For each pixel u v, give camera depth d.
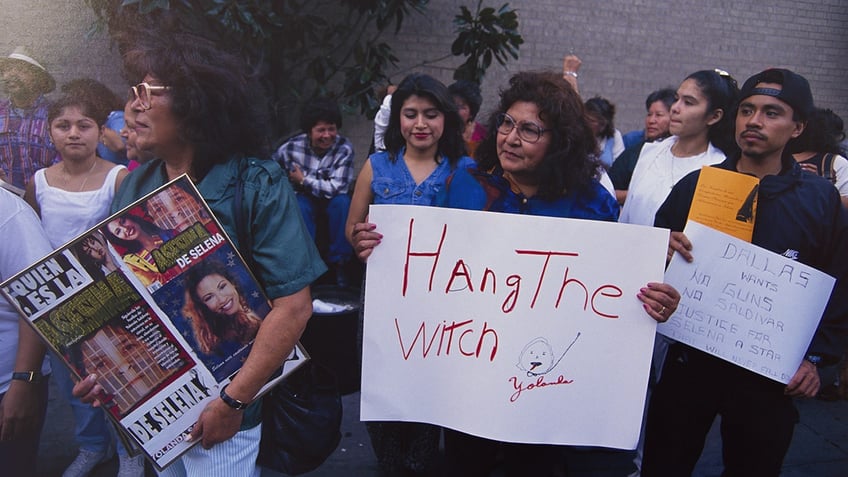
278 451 1.80
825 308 1.87
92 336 1.41
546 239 1.68
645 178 2.70
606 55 6.40
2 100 2.77
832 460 3.19
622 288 1.70
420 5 5.17
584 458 2.63
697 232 1.87
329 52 5.54
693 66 6.67
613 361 1.71
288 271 1.51
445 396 1.73
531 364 1.70
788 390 1.89
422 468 2.65
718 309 1.88
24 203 1.89
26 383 1.85
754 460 2.01
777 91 1.87
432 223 1.71
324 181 4.20
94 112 2.35
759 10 6.68
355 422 3.34
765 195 1.91
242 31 4.35
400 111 2.67
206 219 1.45
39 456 2.90
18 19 4.21
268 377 1.50
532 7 6.12
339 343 3.38
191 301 1.46
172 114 1.47
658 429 2.17
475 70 5.31
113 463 2.82
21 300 1.36
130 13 4.02
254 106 1.59
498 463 2.75
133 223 1.41
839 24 6.93
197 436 1.50
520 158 1.78
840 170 2.84
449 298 1.72
